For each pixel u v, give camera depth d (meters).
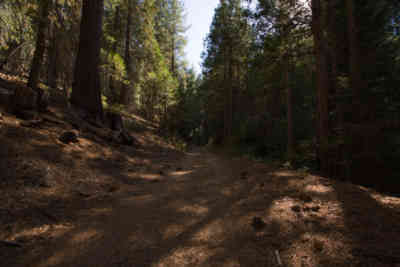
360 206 3.56
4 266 2.29
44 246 2.74
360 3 10.38
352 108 9.32
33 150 5.65
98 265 2.36
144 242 2.87
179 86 37.12
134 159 9.58
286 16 10.30
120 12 23.92
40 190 4.35
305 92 19.25
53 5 9.95
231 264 2.30
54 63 13.23
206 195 5.07
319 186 4.86
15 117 6.89
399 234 2.62
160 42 34.09
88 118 10.41
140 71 26.09
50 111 8.82
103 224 3.46
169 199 4.82
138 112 29.00
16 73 13.34
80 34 11.01
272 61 11.51
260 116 26.06
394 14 10.08
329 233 2.78
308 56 11.84
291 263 2.24
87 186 5.36
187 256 2.51
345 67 11.53
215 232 3.12
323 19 9.85
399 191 7.25
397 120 8.05
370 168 7.84
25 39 9.90
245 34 21.77
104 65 16.02
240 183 6.00
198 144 61.78
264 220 3.37
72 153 6.77
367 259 2.19
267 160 14.35
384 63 10.00
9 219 3.21
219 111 37.97
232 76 30.16
